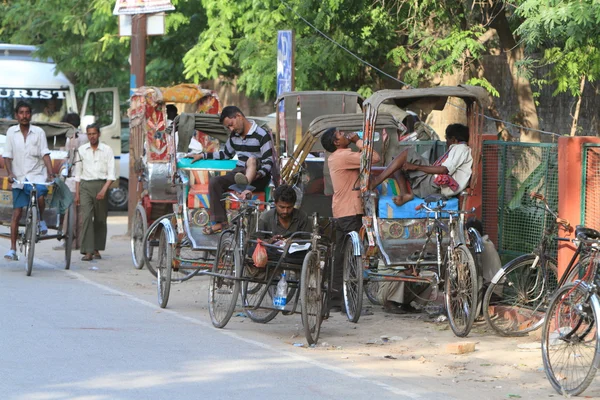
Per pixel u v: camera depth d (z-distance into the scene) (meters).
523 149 13.14
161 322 12.36
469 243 12.17
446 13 21.78
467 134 12.87
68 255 17.39
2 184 17.05
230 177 13.43
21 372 9.23
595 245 9.32
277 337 11.55
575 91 20.05
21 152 16.62
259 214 11.94
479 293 11.77
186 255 14.46
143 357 10.08
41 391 8.51
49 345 10.55
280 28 23.84
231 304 11.66
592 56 19.08
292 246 11.19
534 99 22.80
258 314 12.50
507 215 13.42
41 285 15.34
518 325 11.96
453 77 23.19
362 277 12.42
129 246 21.44
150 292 15.16
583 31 14.85
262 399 8.41
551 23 14.62
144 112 18.09
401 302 13.48
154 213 18.05
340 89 24.34
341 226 13.15
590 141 11.55
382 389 8.95
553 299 9.27
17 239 17.06
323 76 23.80
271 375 9.39
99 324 12.00
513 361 10.44
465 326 11.60
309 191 15.26
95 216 18.84
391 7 21.84
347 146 13.45
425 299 13.48
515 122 22.38
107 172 18.62
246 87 26.34
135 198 22.80
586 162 11.56
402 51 22.83
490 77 23.44
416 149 14.89
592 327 8.95
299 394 8.64
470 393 8.95
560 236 11.69
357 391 8.84
